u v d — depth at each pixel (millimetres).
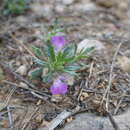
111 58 208
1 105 170
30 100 173
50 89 178
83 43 215
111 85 181
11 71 195
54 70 174
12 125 157
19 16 270
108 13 285
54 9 287
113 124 147
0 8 274
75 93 175
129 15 287
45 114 163
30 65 198
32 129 156
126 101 171
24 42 227
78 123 155
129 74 191
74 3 302
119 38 236
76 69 182
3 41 229
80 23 261
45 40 193
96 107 164
